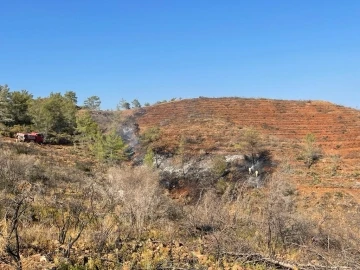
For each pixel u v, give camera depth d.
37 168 15.34
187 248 6.29
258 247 6.85
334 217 9.38
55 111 43.81
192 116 57.72
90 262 4.84
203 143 41.38
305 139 44.06
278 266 5.86
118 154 31.41
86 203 9.53
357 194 26.22
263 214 8.30
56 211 7.97
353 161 39.19
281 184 10.21
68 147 38.22
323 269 5.54
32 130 41.22
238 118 57.50
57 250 5.20
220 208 8.39
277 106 63.34
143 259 5.28
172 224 8.20
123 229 6.86
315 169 35.38
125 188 10.00
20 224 6.42
